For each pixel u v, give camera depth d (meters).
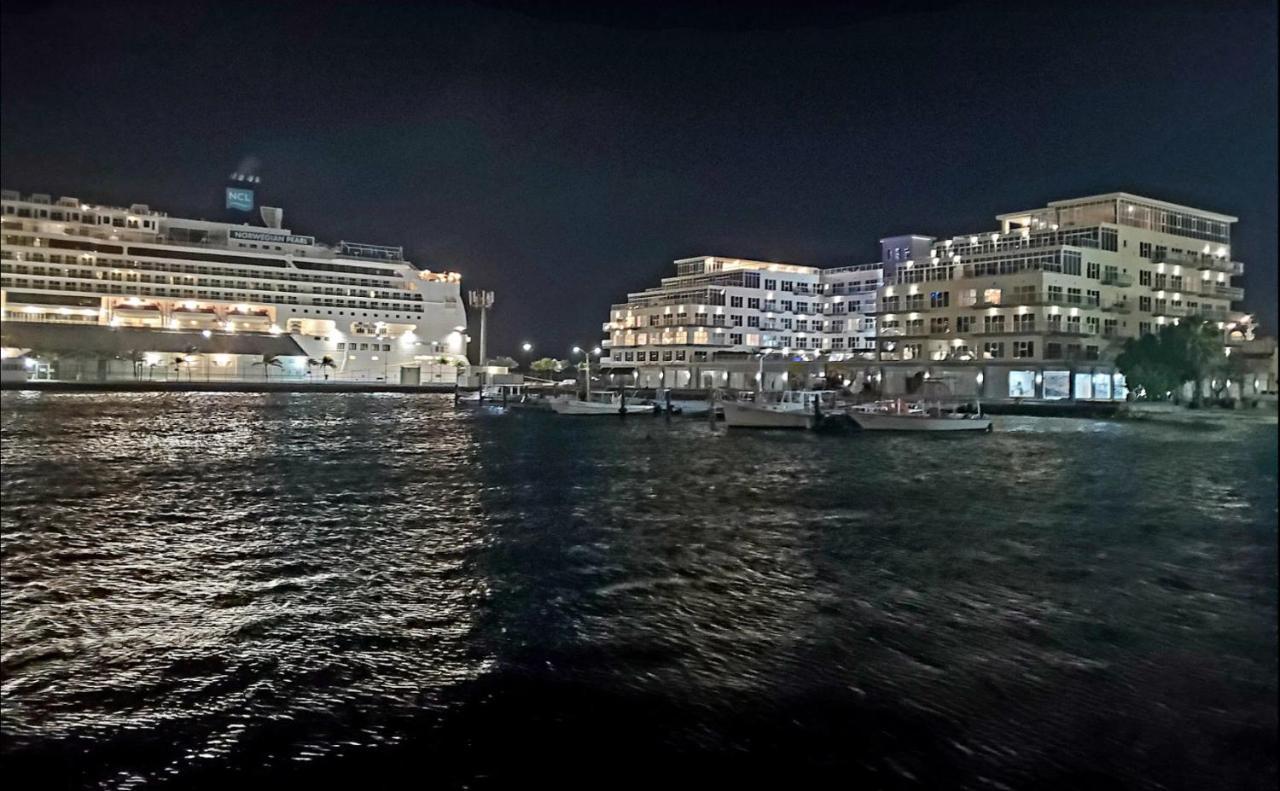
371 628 17.30
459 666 15.34
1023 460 44.97
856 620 17.61
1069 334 65.88
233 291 109.62
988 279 79.38
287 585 20.38
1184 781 10.44
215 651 16.02
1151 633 15.97
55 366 65.31
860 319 118.81
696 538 25.89
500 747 12.39
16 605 18.59
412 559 23.09
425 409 91.12
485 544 24.97
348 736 12.88
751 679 14.59
